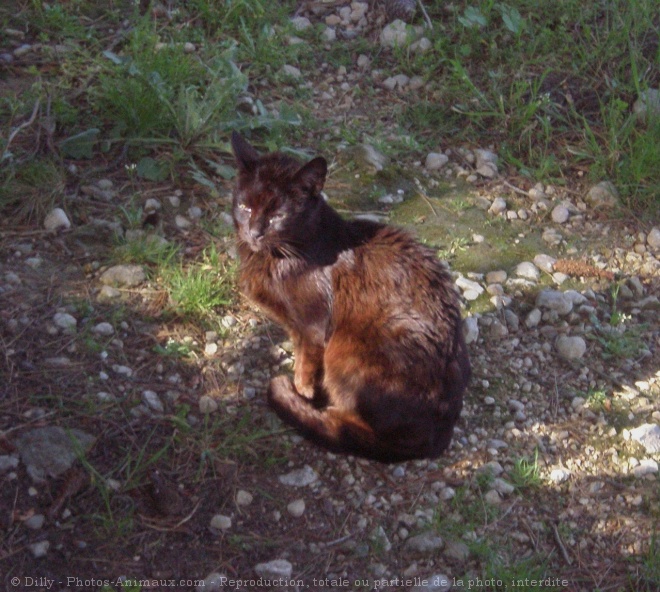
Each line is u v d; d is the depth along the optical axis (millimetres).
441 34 2295
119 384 1729
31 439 1649
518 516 1713
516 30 2246
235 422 1732
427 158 2121
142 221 1921
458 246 2000
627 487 1754
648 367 1900
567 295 1946
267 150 2055
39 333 1755
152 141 2000
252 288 1783
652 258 2045
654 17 2312
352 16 2352
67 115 2004
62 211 1890
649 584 1667
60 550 1592
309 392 1778
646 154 2127
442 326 1726
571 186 2137
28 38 2158
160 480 1650
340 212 2010
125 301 1821
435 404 1705
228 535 1640
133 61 2059
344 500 1695
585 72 2242
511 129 2178
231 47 2131
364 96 2211
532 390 1849
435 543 1667
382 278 1737
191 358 1783
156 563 1605
